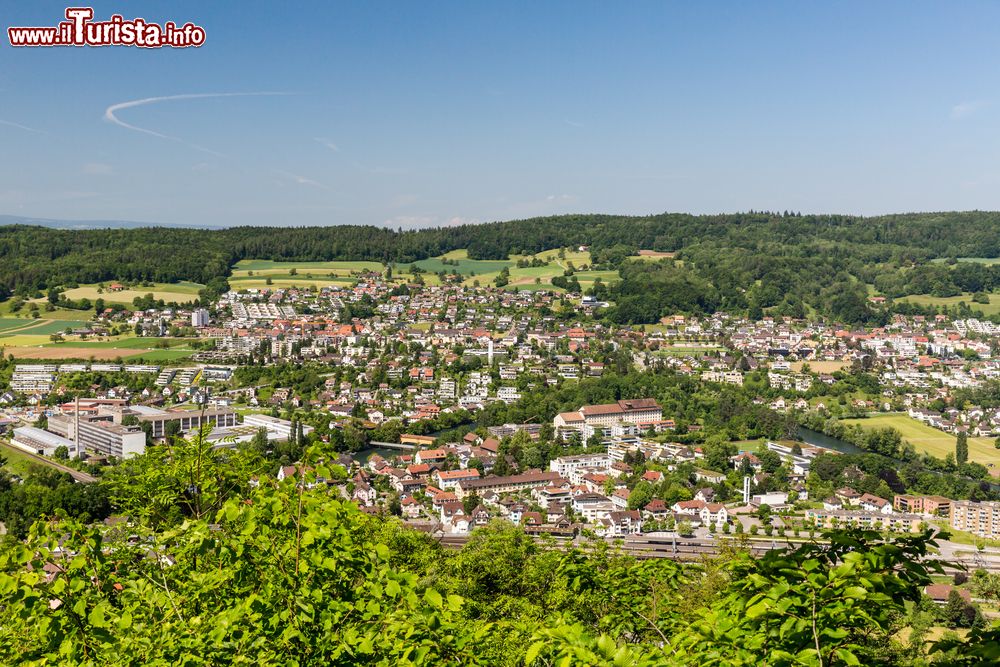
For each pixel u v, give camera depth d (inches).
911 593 434.6
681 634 469.7
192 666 473.7
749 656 422.3
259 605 495.2
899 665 469.4
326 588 530.6
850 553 429.4
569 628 439.8
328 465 558.3
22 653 495.2
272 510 545.3
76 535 546.3
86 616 495.5
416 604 490.3
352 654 473.7
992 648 349.7
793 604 419.5
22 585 480.1
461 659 483.8
